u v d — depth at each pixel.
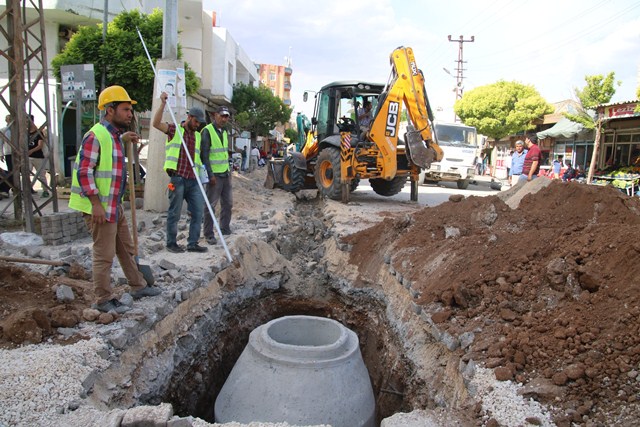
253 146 36.84
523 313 4.57
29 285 4.82
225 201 8.18
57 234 7.16
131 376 4.33
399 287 6.70
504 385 3.69
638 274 4.05
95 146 4.28
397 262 7.05
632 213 5.45
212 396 6.04
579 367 3.57
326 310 8.18
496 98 31.70
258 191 15.59
